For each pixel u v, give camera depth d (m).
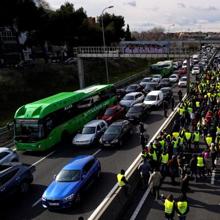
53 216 16.56
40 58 82.19
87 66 73.81
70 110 31.06
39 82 55.91
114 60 87.69
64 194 16.81
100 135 28.70
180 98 40.94
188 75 49.41
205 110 32.91
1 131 31.16
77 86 62.09
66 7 67.75
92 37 74.38
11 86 49.62
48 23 60.19
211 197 17.17
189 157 21.84
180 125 29.56
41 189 20.00
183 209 13.96
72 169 18.50
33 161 25.50
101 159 24.36
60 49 89.94
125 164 22.84
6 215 17.05
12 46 71.56
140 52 54.44
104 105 38.59
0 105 44.66
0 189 17.47
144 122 34.34
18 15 53.84
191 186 18.58
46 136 26.75
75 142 27.27
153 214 15.67
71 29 65.50
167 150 21.14
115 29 84.19
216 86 42.53
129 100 40.19
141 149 25.91
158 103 39.78
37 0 80.31
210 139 22.55
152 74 73.00
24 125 26.72
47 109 27.17
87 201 17.70
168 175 19.94
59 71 62.34
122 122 28.88
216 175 19.98
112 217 14.57
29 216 16.81
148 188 18.41
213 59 94.38
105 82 70.44
